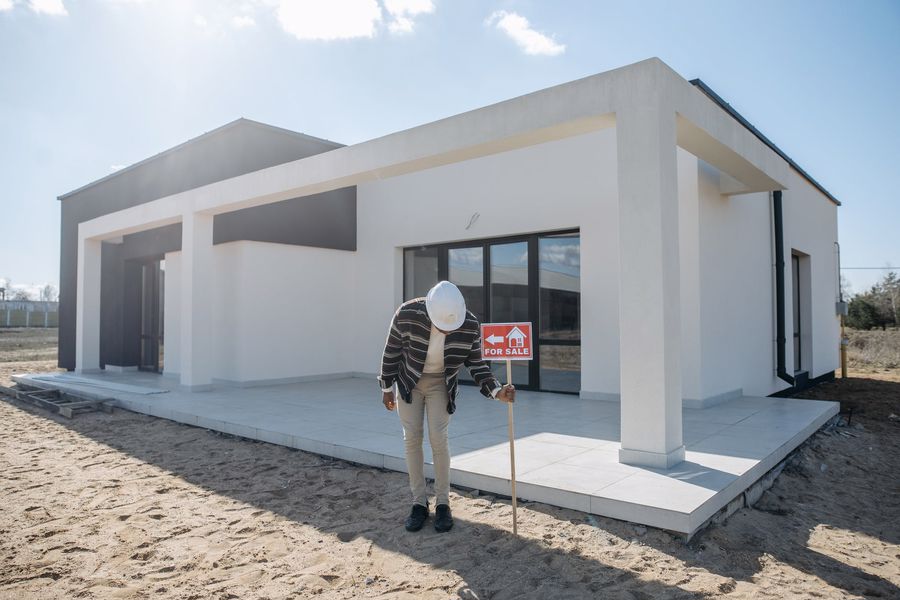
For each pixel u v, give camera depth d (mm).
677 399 4727
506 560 3350
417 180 10766
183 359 9320
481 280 10039
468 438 5719
